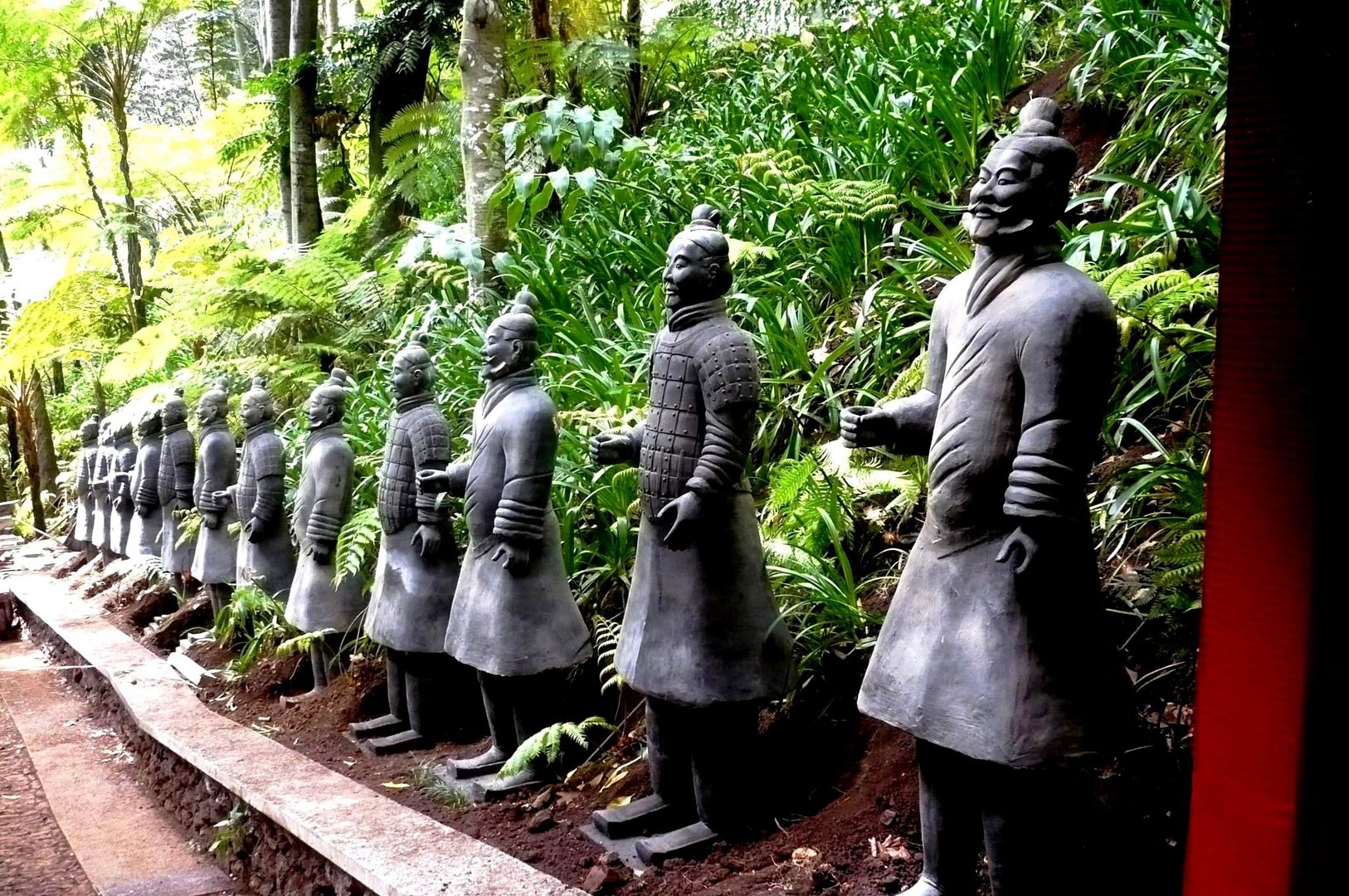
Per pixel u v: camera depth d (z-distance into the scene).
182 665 5.39
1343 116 1.18
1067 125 4.85
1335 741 1.24
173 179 12.11
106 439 8.43
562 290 5.36
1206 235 3.47
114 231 10.18
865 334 4.11
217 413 5.99
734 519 2.79
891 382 3.98
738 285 4.64
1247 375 1.27
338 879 2.97
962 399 2.03
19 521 11.67
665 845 2.75
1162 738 2.42
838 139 5.34
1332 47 1.18
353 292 6.93
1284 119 1.22
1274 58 1.22
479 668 3.41
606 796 3.20
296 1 8.53
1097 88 4.63
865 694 2.19
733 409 2.69
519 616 3.39
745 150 5.79
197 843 4.06
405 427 3.95
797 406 4.08
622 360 4.55
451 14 8.32
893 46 5.89
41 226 12.15
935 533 2.11
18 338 9.88
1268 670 1.26
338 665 4.65
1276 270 1.24
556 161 6.32
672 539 2.75
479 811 3.27
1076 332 1.90
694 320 2.76
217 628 5.62
